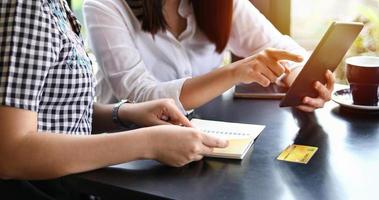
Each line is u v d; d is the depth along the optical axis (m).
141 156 0.87
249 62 1.23
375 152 0.95
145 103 1.15
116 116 1.16
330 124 1.12
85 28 1.46
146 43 1.52
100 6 1.43
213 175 0.85
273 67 1.22
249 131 1.05
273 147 0.98
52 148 0.84
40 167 0.84
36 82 0.85
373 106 1.18
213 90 1.25
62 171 0.84
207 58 1.66
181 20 1.60
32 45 0.85
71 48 0.94
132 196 0.80
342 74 1.45
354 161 0.90
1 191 0.92
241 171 0.86
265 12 1.96
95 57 1.44
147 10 1.47
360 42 1.79
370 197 0.76
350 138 1.03
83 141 0.86
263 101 1.32
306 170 0.86
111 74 1.40
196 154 0.89
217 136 0.97
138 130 0.89
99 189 0.83
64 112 0.97
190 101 1.26
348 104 1.21
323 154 0.94
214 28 1.58
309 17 1.95
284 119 1.16
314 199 0.75
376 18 1.83
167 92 1.28
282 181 0.82
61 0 1.03
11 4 0.85
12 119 0.83
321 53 1.14
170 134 0.88
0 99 0.83
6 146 0.83
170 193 0.78
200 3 1.54
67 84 0.94
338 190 0.79
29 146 0.83
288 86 1.38
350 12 1.88
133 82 1.36
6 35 0.84
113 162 0.86
